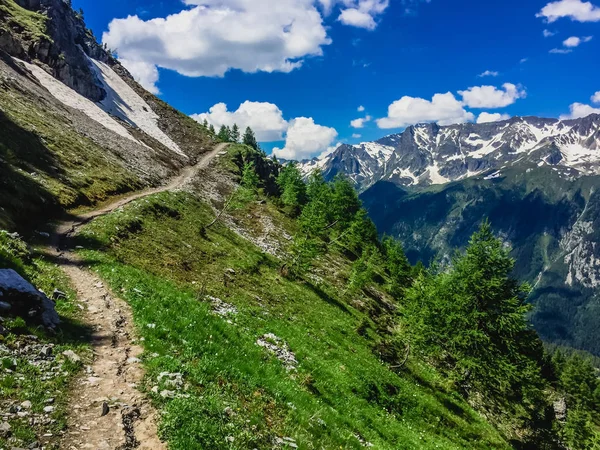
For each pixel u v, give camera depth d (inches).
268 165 6476.4
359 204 4392.2
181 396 453.1
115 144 3139.8
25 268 730.8
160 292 878.4
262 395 577.3
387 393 1112.8
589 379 4158.5
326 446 542.0
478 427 1277.1
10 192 1182.9
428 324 1549.0
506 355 1450.5
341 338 1417.3
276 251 2425.0
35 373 424.2
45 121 2325.3
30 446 313.3
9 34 3811.5
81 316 642.8
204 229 2006.6
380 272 3614.7
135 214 1626.5
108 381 460.8
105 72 6560.0
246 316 1109.7
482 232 1565.0
